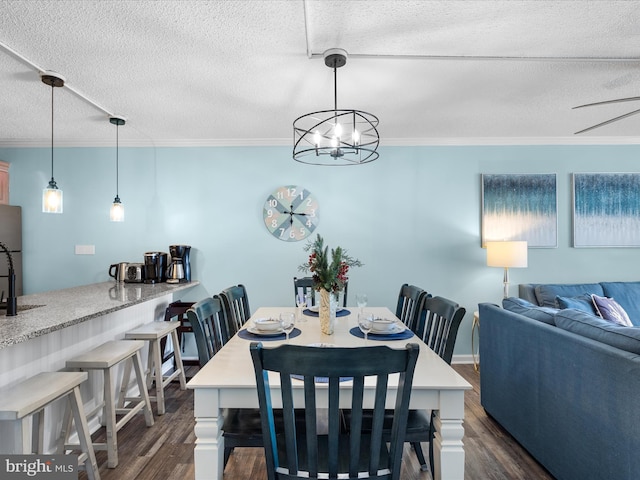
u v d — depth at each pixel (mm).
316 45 1945
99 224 3771
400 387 1077
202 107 2807
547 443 1858
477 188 3754
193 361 3703
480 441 2238
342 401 1336
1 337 1463
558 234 3742
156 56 2035
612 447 1439
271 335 1918
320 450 1373
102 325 2500
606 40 1915
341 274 2016
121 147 3777
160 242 3779
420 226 3764
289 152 3775
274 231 3754
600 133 3588
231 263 3775
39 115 2961
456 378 1341
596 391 1525
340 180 3773
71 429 2111
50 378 1696
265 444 1109
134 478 1879
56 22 1716
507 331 2254
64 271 3760
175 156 3775
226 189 3775
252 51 1990
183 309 3465
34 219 3750
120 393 2492
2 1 1558
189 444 2203
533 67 2205
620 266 3736
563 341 1735
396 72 2256
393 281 3754
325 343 1803
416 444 1997
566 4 1623
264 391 1074
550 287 3455
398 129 3416
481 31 1831
